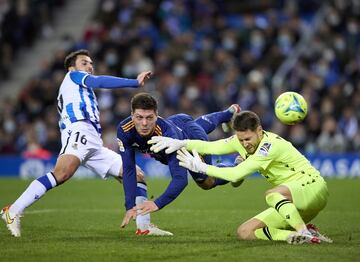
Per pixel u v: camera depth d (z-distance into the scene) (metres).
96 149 33.56
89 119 33.19
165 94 75.88
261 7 89.62
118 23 85.94
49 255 26.77
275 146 29.48
